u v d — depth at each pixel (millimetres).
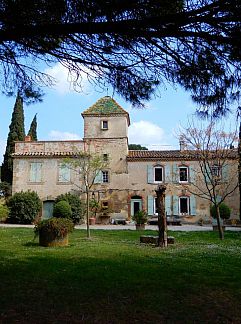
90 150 32906
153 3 3742
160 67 4684
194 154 28703
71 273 7816
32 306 5441
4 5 3881
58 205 29016
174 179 32250
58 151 32625
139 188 32344
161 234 13914
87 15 3904
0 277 7367
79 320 4875
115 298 5930
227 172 30875
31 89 5301
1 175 38719
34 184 31906
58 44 4605
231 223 29703
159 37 4176
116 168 32656
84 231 21281
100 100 34562
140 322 4832
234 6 3582
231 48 4168
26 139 34219
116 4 3750
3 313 5082
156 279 7371
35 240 15047
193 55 4430
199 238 17531
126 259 10016
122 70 4816
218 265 9281
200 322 4859
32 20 4105
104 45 4512
